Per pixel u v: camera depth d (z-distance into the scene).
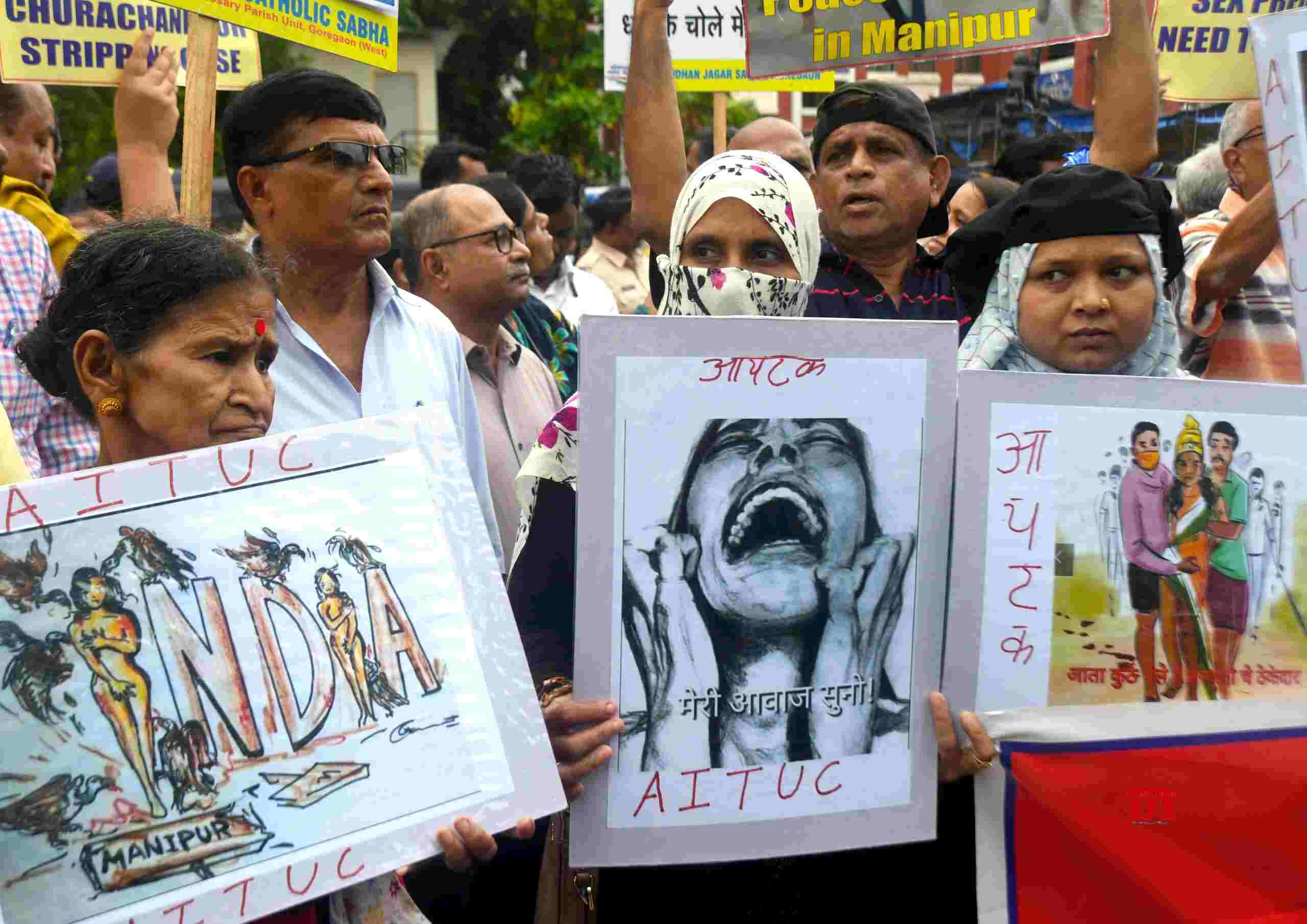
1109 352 2.16
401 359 2.79
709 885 1.98
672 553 1.74
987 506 1.83
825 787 1.80
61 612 1.40
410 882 2.31
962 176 5.19
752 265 2.19
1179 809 1.87
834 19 3.29
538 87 18.12
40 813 1.35
